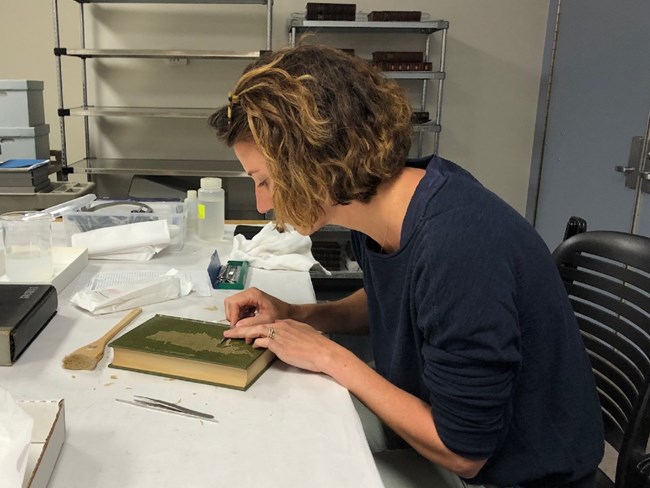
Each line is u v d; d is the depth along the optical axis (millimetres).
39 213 1276
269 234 1517
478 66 3320
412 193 874
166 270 1381
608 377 1163
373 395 847
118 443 701
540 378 851
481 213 779
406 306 851
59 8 3115
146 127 3262
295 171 804
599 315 1192
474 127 3398
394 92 863
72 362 875
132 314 1081
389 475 949
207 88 3234
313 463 679
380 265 895
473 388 753
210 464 670
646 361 1056
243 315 1081
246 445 708
